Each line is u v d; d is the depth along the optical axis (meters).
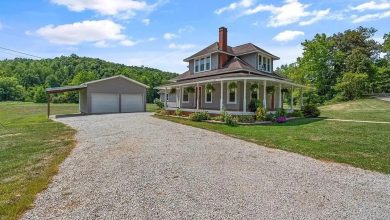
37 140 10.67
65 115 24.42
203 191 4.86
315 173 5.98
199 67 23.70
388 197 4.61
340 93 40.53
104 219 3.75
